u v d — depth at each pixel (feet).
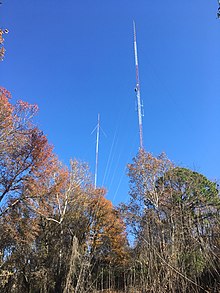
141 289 30.19
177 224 31.42
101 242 131.95
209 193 103.50
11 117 103.86
